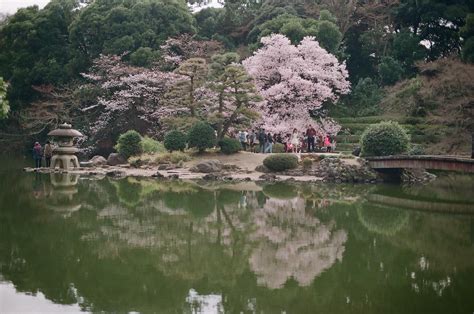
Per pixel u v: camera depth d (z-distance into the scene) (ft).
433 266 30.91
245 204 53.16
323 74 100.68
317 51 102.99
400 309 23.48
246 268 30.25
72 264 29.94
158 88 104.22
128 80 103.50
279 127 97.66
